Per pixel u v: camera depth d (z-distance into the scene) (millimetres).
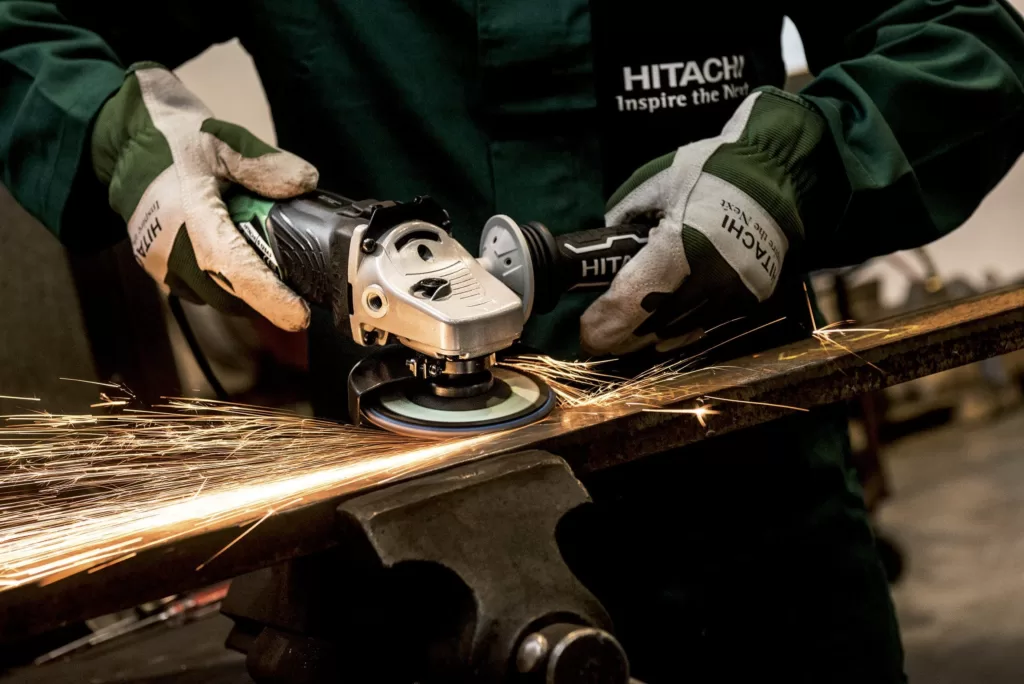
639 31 1193
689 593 1271
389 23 1174
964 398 4266
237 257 955
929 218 1105
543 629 628
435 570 656
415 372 923
